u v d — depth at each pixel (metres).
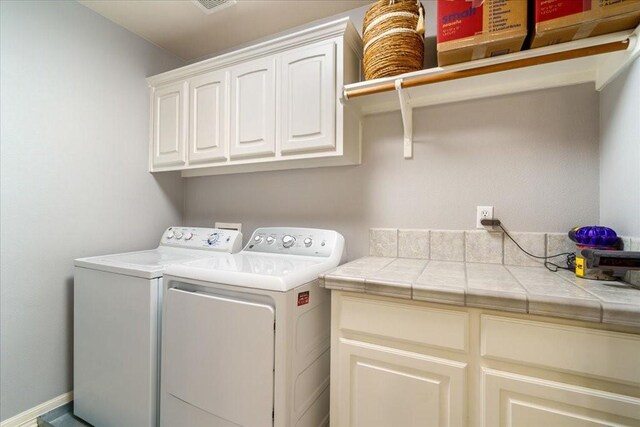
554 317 0.76
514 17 0.96
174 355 1.21
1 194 1.42
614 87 1.07
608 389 0.73
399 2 1.30
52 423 1.49
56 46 1.60
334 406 1.05
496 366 0.84
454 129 1.45
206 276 1.16
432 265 1.30
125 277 1.32
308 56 1.48
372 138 1.65
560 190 1.26
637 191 0.91
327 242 1.51
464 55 1.07
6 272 1.44
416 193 1.54
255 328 1.04
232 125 1.71
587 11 0.87
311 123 1.47
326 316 1.29
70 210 1.67
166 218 2.22
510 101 1.35
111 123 1.86
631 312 0.67
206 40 2.08
